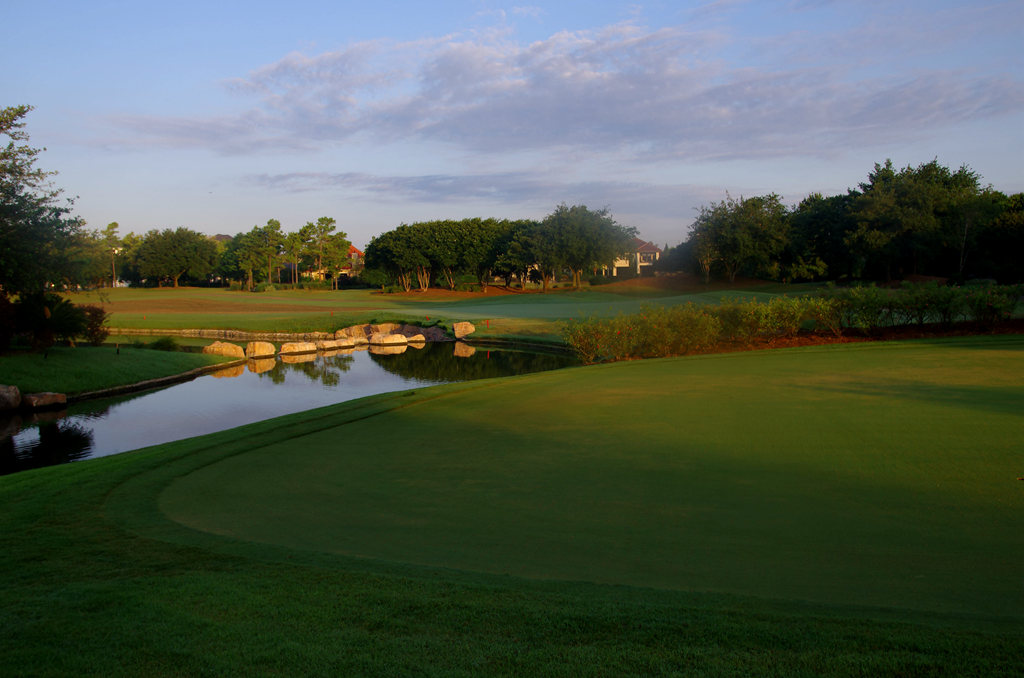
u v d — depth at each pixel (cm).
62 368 2147
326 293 8781
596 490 636
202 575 430
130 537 526
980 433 806
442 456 801
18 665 310
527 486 659
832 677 278
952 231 5044
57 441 1462
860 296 2106
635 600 375
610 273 9912
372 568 443
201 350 3309
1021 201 5212
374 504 615
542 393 1272
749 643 312
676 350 2005
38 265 2244
